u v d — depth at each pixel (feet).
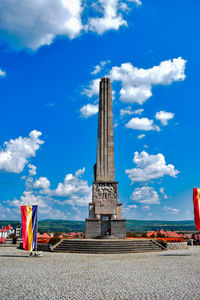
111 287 40.81
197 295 36.04
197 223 88.58
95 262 69.92
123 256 85.10
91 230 128.67
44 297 35.01
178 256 84.23
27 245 83.97
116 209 134.10
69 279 46.83
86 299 34.12
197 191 90.27
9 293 36.96
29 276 49.39
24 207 86.28
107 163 142.31
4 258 79.05
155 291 38.32
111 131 147.02
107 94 152.46
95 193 136.56
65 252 99.30
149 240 112.16
